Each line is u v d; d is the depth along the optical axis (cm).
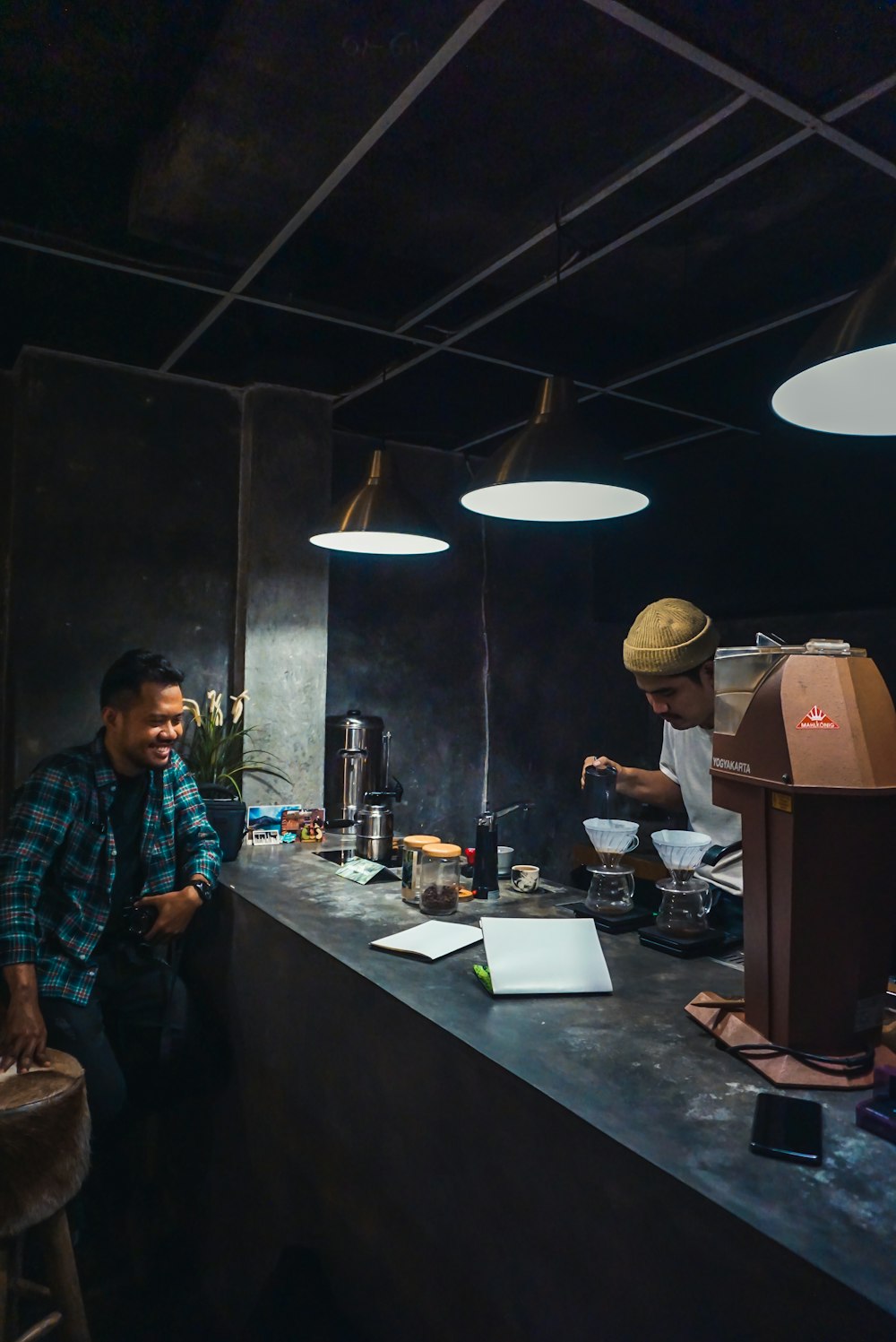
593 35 181
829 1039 119
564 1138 109
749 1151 99
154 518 339
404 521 267
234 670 352
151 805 244
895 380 162
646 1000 151
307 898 224
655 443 428
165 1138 265
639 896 247
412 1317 142
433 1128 138
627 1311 99
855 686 120
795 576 394
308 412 357
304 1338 159
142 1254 249
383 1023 154
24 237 237
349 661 409
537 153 224
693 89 197
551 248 259
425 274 285
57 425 321
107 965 235
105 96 207
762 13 163
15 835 218
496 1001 148
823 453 382
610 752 499
